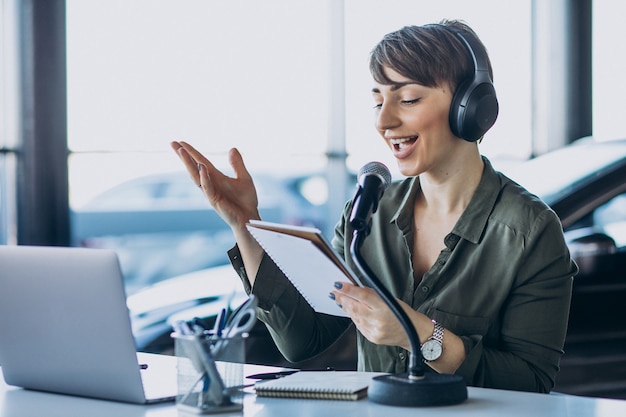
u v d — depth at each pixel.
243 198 2.13
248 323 1.66
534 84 8.60
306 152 8.02
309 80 8.08
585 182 4.18
